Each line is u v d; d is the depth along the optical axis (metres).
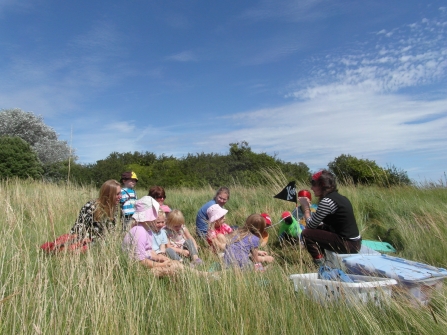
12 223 4.22
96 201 4.86
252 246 4.93
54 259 3.86
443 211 6.95
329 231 5.18
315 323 3.24
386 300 3.37
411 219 7.02
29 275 3.30
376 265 4.06
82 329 2.77
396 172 12.83
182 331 3.05
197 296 3.40
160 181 19.88
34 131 35.38
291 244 6.16
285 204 8.41
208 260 4.77
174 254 5.11
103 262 3.68
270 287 3.78
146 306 3.37
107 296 3.17
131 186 6.93
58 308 3.10
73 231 4.65
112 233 4.32
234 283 3.68
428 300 3.71
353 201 8.08
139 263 3.99
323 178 5.20
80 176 17.70
